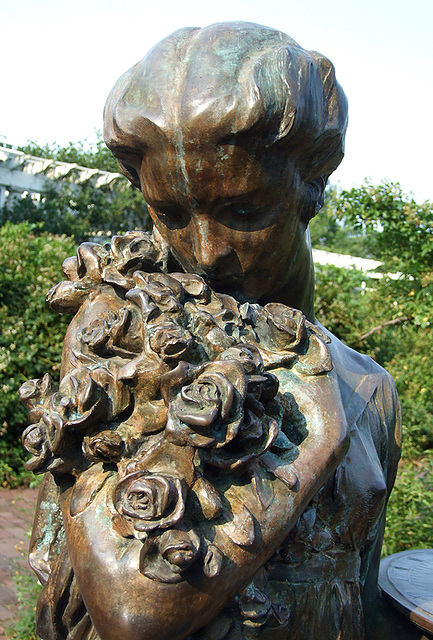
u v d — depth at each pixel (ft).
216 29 3.20
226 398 2.66
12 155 45.11
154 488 2.66
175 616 2.79
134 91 3.22
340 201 20.47
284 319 3.45
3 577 11.75
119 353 3.19
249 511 2.92
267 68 3.00
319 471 3.20
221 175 3.07
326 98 3.28
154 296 3.12
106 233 51.47
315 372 3.44
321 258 34.68
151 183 3.28
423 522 11.13
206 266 3.38
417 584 4.69
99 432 3.03
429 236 19.90
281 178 3.19
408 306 20.88
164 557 2.69
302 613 3.56
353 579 3.88
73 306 3.76
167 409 2.77
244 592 3.14
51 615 3.61
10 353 19.74
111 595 2.81
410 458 18.34
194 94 2.96
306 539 3.59
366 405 4.26
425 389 20.42
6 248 21.57
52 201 46.39
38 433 3.16
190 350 2.97
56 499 3.85
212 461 2.82
